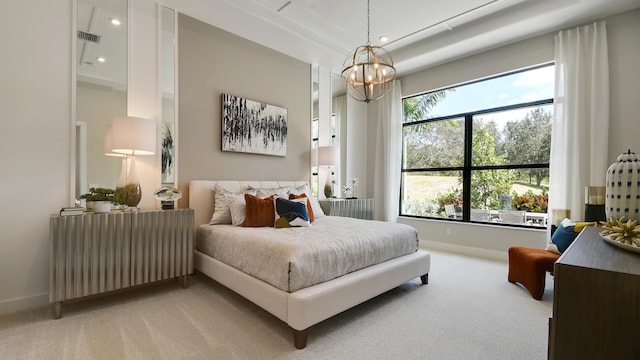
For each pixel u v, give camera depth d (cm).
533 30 353
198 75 329
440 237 457
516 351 173
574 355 92
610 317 87
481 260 383
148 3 294
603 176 312
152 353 167
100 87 265
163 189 274
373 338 187
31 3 232
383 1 319
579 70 329
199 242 299
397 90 504
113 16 273
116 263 233
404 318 215
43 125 237
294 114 431
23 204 228
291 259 185
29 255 230
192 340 182
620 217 157
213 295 258
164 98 303
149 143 260
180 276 276
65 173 246
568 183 335
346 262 216
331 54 423
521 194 393
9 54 223
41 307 230
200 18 328
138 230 245
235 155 363
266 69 396
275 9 329
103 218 228
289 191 360
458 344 181
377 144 523
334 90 496
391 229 274
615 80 316
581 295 91
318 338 187
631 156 159
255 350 172
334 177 494
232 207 302
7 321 205
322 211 396
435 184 479
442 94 471
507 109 404
